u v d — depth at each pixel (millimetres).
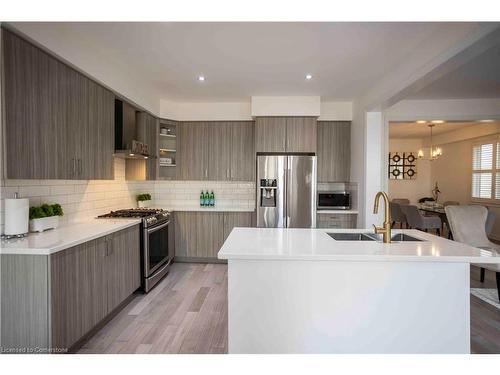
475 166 6852
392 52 2838
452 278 1796
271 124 4367
